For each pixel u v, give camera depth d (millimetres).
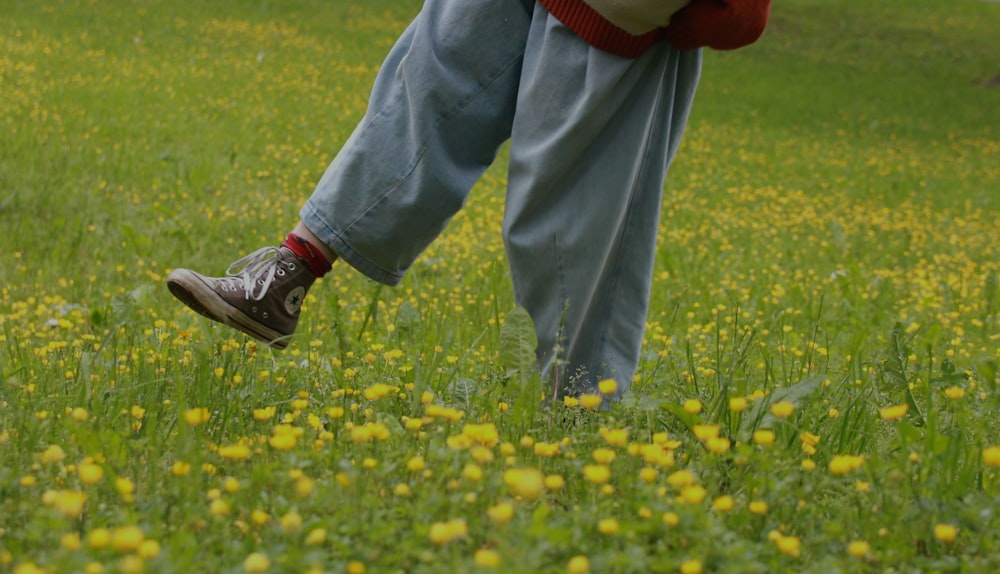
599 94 2541
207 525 1862
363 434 2074
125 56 14492
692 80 2807
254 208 7898
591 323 2805
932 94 21484
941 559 1961
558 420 2656
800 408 2598
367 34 20516
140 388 2779
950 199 12031
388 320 4723
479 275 6105
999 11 30703
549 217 2668
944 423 2865
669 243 7852
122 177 8328
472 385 2812
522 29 2656
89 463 2115
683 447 2561
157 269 5977
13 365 3193
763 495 2068
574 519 1869
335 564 1720
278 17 20609
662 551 1773
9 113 10062
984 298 6492
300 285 2863
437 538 1645
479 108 2689
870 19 28734
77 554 1591
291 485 2021
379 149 2723
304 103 13469
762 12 2566
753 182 12188
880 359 3795
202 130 10820
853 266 6395
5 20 15648
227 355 3008
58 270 5805
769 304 5828
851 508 2111
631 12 2473
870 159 14742
